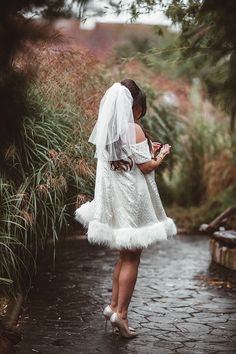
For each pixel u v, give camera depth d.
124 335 4.64
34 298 5.76
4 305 5.09
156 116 9.03
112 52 8.96
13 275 5.35
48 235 5.69
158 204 4.80
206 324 5.04
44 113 5.82
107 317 4.80
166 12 6.09
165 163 8.02
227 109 5.58
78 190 5.75
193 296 5.99
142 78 9.34
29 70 3.59
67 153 5.64
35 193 5.39
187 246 9.02
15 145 5.31
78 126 5.98
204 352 4.35
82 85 6.52
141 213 4.66
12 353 4.25
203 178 11.24
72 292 6.05
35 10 3.39
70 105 6.12
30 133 5.56
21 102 3.51
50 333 4.74
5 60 3.40
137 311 5.41
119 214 4.64
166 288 6.32
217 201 10.69
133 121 4.68
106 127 4.63
